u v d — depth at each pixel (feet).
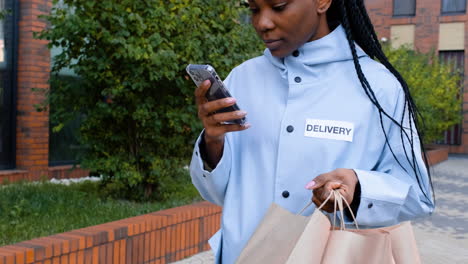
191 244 15.80
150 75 17.58
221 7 20.31
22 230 14.25
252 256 4.04
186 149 21.07
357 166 4.38
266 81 4.84
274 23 4.34
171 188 22.24
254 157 4.74
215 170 4.63
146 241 13.99
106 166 19.24
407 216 4.49
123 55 17.34
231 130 4.29
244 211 4.67
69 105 19.88
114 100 19.63
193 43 18.78
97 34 18.21
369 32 4.79
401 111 4.47
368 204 4.04
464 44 62.80
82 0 18.35
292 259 3.72
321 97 4.53
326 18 4.83
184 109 19.69
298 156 4.46
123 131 20.02
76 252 11.78
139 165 20.27
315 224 3.80
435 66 58.08
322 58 4.57
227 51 20.63
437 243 20.11
